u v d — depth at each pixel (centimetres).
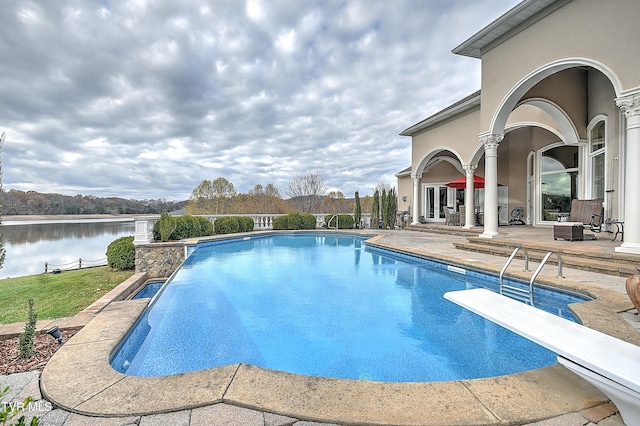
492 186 994
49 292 918
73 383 246
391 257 1091
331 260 1062
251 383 244
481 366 351
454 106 1387
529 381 247
